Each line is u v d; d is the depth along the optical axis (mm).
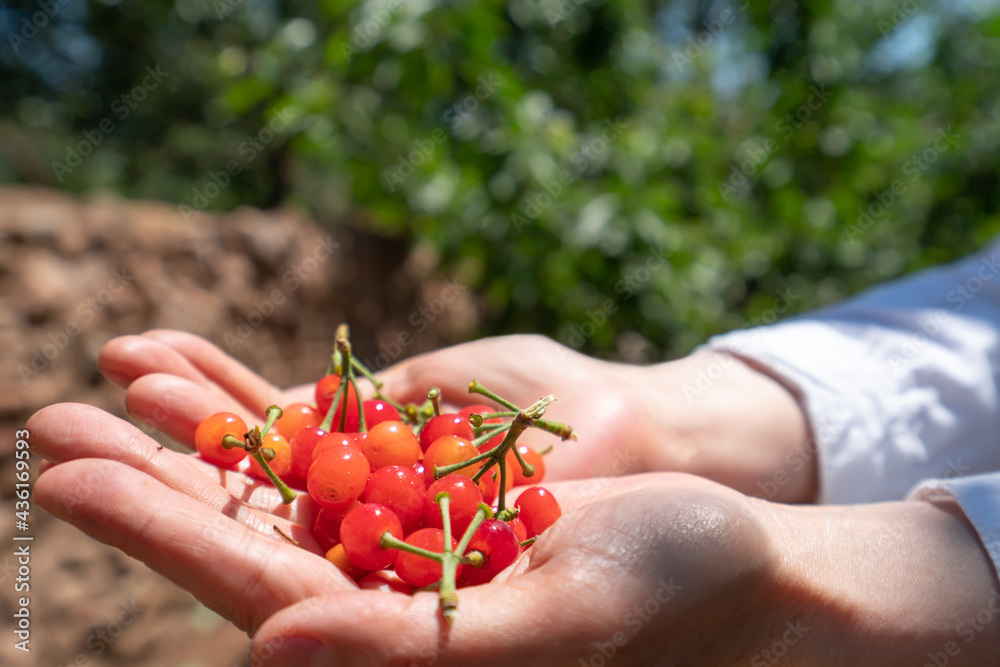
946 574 179
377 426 190
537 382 255
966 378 258
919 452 257
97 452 170
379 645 146
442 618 149
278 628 145
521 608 152
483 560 165
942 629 175
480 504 167
